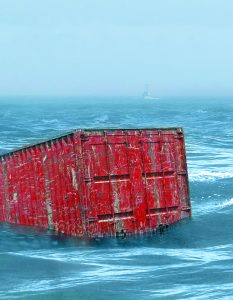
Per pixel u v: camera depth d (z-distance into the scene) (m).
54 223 26.22
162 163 26.45
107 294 18.70
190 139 82.06
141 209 25.75
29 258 23.17
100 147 24.91
